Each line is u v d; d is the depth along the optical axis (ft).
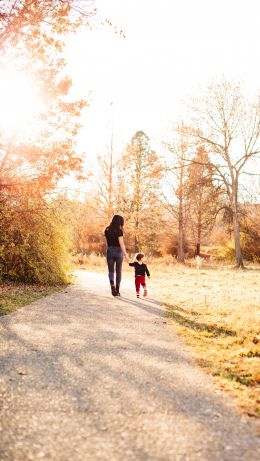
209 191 97.50
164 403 10.07
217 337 18.92
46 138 32.68
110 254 29.78
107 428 8.58
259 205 97.86
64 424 8.69
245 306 27.50
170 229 142.72
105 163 111.96
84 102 33.14
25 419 8.84
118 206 116.88
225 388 11.40
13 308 22.26
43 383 11.05
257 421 9.29
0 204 31.58
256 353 16.03
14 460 7.19
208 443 8.07
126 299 29.01
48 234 35.76
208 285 44.75
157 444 7.95
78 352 14.20
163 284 45.24
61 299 26.99
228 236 125.90
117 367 12.78
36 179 30.68
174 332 18.74
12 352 13.78
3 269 33.96
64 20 28.22
